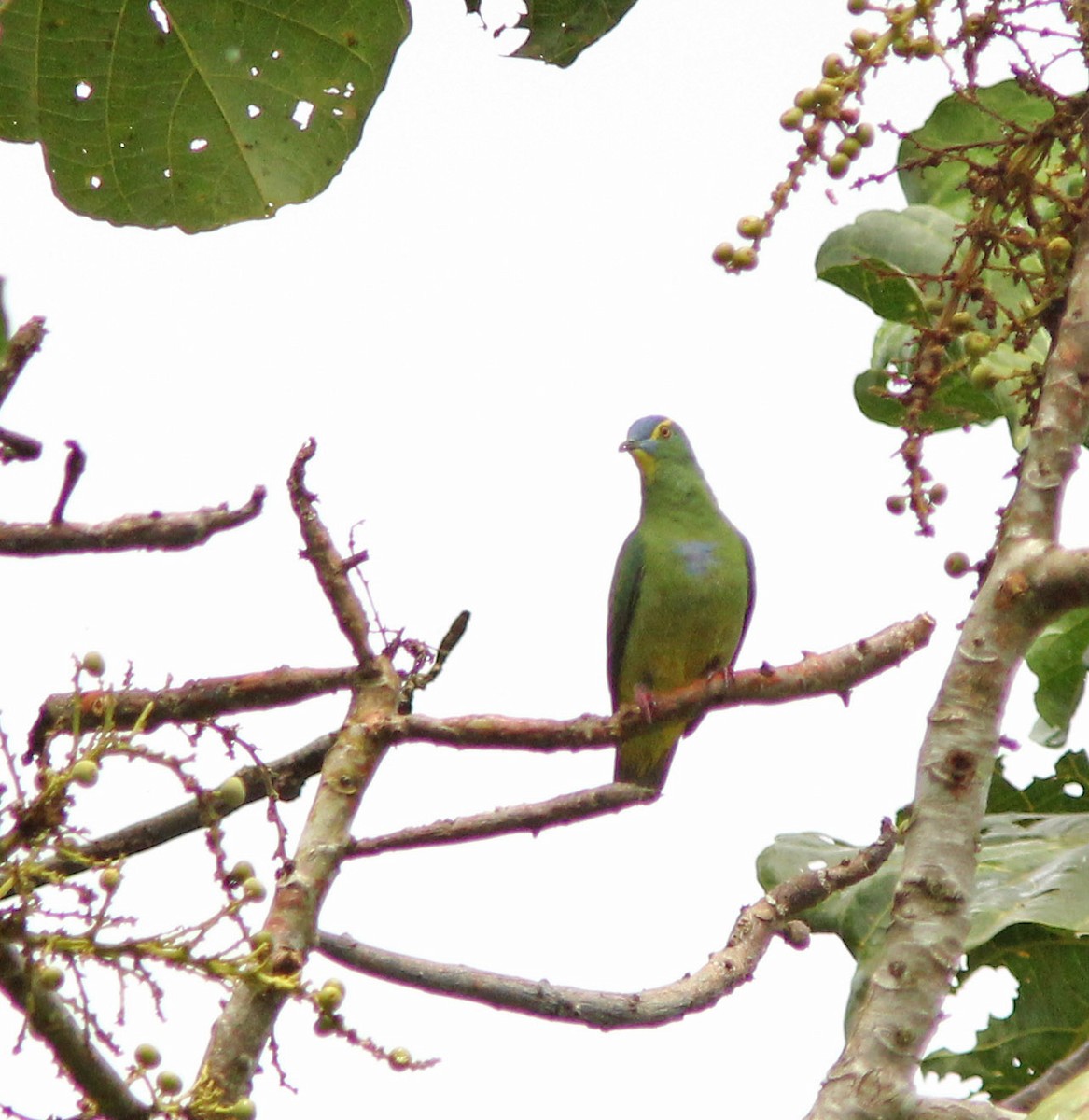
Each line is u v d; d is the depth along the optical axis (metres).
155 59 9.86
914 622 7.80
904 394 7.69
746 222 7.02
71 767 5.28
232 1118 5.21
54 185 10.20
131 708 7.20
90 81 9.90
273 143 10.20
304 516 7.25
